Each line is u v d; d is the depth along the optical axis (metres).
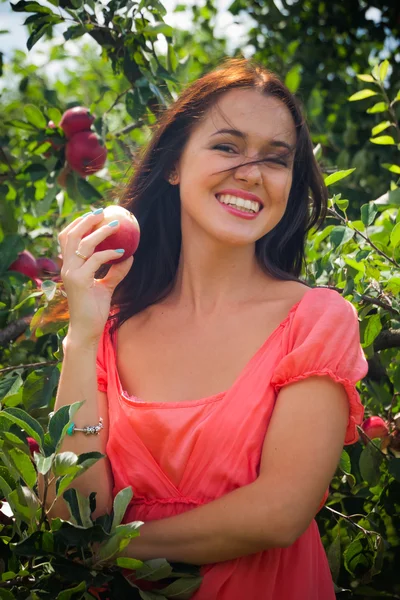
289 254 2.45
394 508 2.82
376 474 2.79
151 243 2.38
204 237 2.21
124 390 2.20
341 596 2.83
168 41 3.44
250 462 2.00
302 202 2.39
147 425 2.07
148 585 2.03
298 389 1.99
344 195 4.05
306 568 2.08
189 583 1.94
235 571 2.01
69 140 3.68
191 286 2.24
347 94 4.84
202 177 2.14
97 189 4.00
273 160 2.13
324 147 4.40
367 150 4.26
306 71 5.05
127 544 1.86
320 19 5.06
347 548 2.72
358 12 4.96
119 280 2.16
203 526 1.96
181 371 2.14
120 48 3.44
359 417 2.03
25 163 3.74
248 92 2.18
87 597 1.83
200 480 2.03
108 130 3.66
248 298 2.21
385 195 3.27
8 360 3.24
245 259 2.22
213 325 2.18
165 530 1.98
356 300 2.64
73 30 3.28
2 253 3.33
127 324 2.31
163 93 3.42
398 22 4.89
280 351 2.06
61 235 2.19
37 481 2.04
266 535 1.93
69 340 2.09
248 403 2.02
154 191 2.36
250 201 2.13
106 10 3.37
